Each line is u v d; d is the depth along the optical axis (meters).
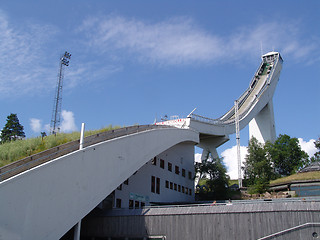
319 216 16.94
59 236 19.62
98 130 30.92
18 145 26.09
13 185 17.44
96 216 25.52
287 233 17.23
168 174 41.66
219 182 47.66
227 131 61.00
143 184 35.78
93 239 24.98
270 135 77.75
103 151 24.75
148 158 31.64
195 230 20.53
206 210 20.64
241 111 71.56
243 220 19.08
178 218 21.45
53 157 20.80
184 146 47.19
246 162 58.88
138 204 34.28
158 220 22.27
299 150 66.88
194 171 48.75
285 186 45.22
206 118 55.72
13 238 16.97
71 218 20.70
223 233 19.48
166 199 39.97
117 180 25.95
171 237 21.34
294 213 17.62
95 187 23.27
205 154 61.91
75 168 21.70
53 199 19.64
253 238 18.45
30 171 18.47
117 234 23.84
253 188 48.75
